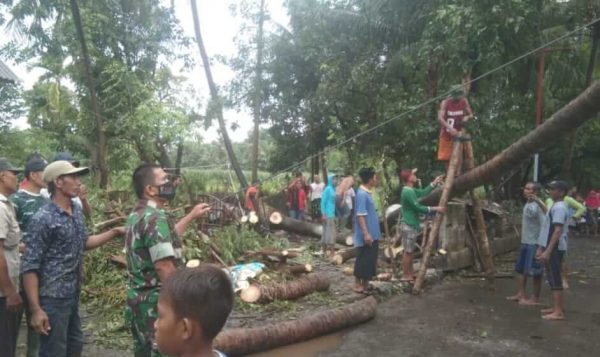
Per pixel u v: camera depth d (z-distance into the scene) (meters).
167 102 16.20
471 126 12.47
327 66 15.95
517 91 15.06
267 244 10.03
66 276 3.45
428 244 7.83
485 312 6.70
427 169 14.14
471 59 12.38
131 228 3.15
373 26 15.02
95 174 15.61
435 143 13.87
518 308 6.91
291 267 7.82
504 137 13.36
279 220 11.94
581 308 6.98
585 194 23.12
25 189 4.31
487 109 13.28
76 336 3.77
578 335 5.81
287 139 19.81
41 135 16.92
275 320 6.16
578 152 21.30
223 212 11.03
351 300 7.01
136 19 16.23
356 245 7.29
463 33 11.84
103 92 15.62
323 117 17.77
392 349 5.35
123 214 8.81
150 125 14.85
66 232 3.44
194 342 1.48
